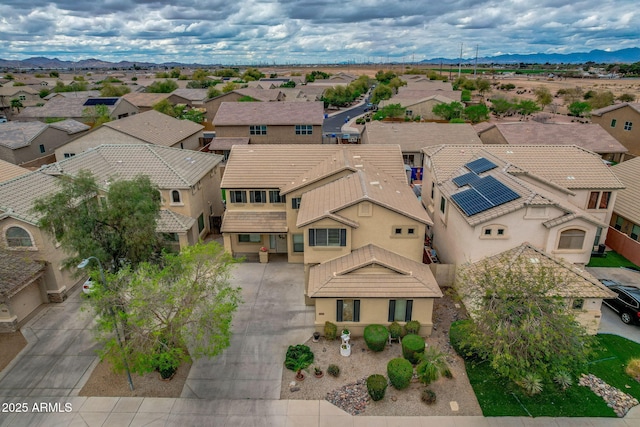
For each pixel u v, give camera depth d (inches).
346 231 971.3
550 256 939.3
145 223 818.8
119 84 5270.7
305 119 2322.8
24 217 961.5
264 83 5068.9
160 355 703.7
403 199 1058.7
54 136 2190.0
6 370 821.9
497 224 966.4
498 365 695.7
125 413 722.8
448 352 860.0
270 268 1206.3
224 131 2348.7
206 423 702.5
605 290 858.8
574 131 1925.4
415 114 3358.8
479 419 704.4
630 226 1256.2
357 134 2738.7
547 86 6756.9
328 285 885.8
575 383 775.7
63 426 698.2
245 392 765.3
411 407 729.6
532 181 1152.8
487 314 740.0
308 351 847.1
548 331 694.5
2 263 947.3
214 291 828.6
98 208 820.0
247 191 1250.0
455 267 1062.4
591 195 1255.5
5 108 3897.6
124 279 751.7
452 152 1374.3
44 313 1000.2
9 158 1959.9
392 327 880.3
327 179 1158.3
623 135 2129.7
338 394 757.9
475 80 5851.4
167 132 2119.8
